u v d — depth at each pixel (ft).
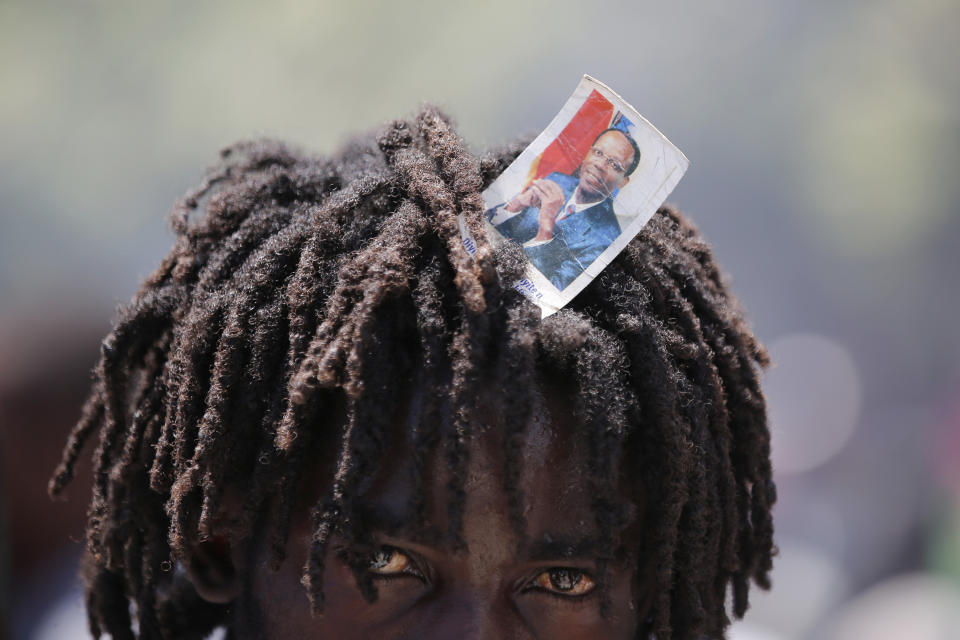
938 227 96.63
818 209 97.35
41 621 32.35
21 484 33.27
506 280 15.21
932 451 66.59
